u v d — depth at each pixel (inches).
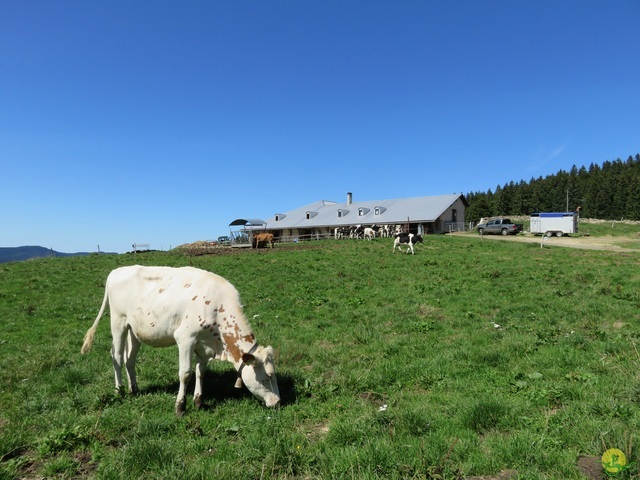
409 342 383.2
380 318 481.4
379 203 2851.9
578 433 195.5
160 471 180.7
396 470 173.2
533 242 1529.3
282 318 504.4
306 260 1072.8
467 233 2240.4
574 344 342.0
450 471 171.8
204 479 175.0
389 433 205.9
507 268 829.8
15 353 397.7
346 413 237.1
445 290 619.2
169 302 256.8
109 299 284.5
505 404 228.4
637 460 166.4
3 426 239.3
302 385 285.6
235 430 221.3
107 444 216.1
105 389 288.0
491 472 174.2
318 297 614.2
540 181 5521.7
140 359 365.1
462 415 220.4
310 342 404.5
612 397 231.1
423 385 279.0
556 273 757.3
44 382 313.3
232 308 257.0
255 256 1200.2
